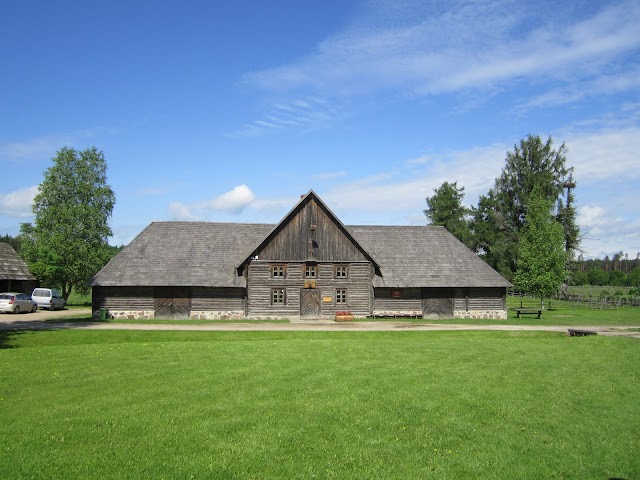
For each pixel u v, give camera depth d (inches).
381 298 1866.4
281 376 700.0
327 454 453.7
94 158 2751.0
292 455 449.1
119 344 991.0
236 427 508.7
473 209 3513.8
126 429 499.2
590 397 630.5
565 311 2354.8
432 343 1008.2
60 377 689.6
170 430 498.3
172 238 1929.1
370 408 571.5
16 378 682.8
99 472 410.9
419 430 513.7
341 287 1847.9
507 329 1483.8
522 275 2288.4
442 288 1903.3
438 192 3612.2
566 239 3201.3
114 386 646.5
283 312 1818.4
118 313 1772.9
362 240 2014.0
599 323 1734.7
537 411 576.7
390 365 778.2
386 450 465.1
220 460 435.2
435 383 675.4
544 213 2320.4
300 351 893.2
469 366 782.5
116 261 1830.7
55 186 2637.8
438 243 2053.4
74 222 2628.0
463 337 1254.9
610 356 884.6
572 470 435.8
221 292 1804.9
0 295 1994.3
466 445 482.3
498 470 431.8
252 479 405.7
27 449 451.5
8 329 1365.7
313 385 655.8
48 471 411.5
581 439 502.3
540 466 442.0
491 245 3363.7
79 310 2251.5
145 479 400.8
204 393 616.4
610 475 429.4
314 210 1863.9
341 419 536.4
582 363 820.0
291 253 1836.9
